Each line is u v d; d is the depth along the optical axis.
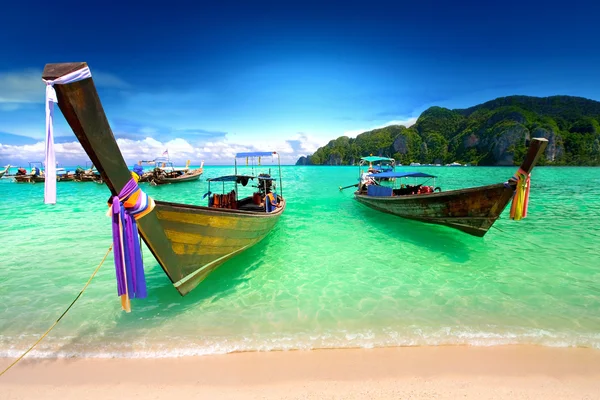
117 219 4.22
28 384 3.91
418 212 12.06
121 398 3.67
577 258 8.78
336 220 14.14
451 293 6.66
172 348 4.68
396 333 5.09
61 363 4.34
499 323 5.43
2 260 8.73
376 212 16.00
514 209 8.07
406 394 3.71
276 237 11.18
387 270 8.02
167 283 7.16
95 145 3.70
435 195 10.62
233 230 7.02
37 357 4.47
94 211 16.83
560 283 7.12
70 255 9.19
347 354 4.53
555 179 39.31
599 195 22.25
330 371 4.14
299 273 7.83
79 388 3.84
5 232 11.89
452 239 10.81
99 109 3.65
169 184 35.84
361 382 3.92
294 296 6.55
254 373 4.11
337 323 5.45
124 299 4.32
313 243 10.43
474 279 7.39
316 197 23.09
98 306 6.08
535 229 12.05
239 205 11.25
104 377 4.04
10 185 33.94
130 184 4.28
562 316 5.67
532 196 21.86
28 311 5.89
